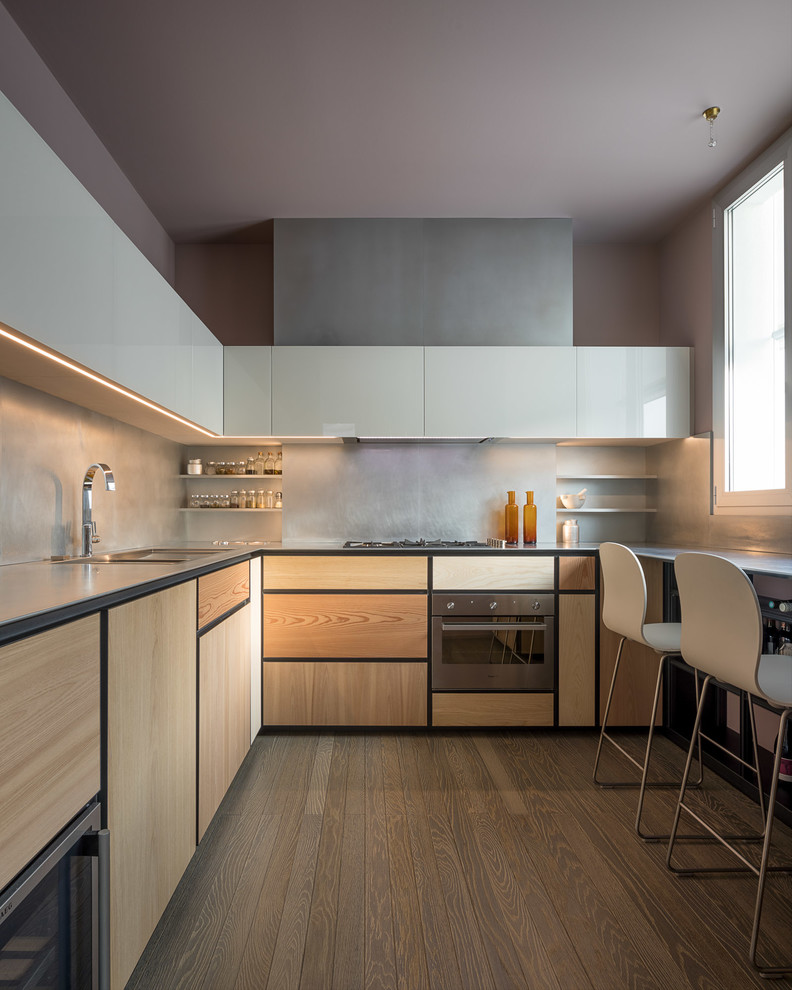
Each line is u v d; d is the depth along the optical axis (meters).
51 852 1.10
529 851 2.11
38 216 1.54
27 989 1.02
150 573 1.81
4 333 1.48
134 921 1.50
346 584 3.34
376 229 3.75
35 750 1.06
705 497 3.52
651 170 3.25
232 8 2.17
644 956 1.61
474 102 2.69
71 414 2.62
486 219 3.78
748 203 3.28
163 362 2.56
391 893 1.88
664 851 2.12
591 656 3.36
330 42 2.34
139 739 1.55
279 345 3.69
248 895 1.87
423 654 3.34
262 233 3.92
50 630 1.12
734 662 1.76
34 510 2.36
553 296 3.77
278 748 3.09
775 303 3.06
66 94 2.62
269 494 4.06
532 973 1.55
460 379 3.63
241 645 2.74
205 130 2.87
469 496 3.98
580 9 2.19
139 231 3.46
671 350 3.70
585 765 2.87
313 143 2.99
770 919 1.76
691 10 2.20
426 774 2.76
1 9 2.14
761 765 2.69
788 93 2.64
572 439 3.76
